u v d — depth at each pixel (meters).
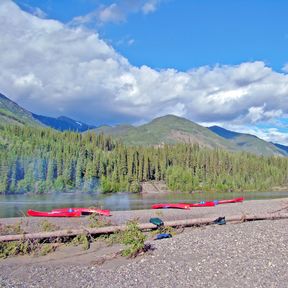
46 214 43.12
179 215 44.44
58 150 127.75
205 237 23.38
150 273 16.52
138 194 119.00
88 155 137.50
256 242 20.91
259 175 162.25
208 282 14.86
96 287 15.06
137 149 150.00
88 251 23.22
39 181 115.56
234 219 33.41
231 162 162.38
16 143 131.50
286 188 161.62
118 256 20.61
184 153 157.12
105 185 124.19
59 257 21.83
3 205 67.81
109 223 31.08
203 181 149.88
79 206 65.50
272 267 16.41
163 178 146.00
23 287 15.41
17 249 22.89
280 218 34.44
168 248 21.23
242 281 14.80
